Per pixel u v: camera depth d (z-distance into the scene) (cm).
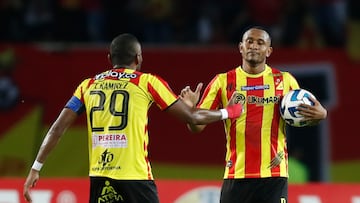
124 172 2264
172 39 4631
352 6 4675
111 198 2286
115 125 2281
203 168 3947
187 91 2405
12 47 3966
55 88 3953
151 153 3947
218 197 3194
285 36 4594
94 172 2295
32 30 4569
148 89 2314
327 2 4647
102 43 4459
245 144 2522
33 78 3953
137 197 2272
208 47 4222
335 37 4647
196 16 4678
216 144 3950
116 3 4616
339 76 4072
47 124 3931
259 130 2517
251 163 2516
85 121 3941
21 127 3928
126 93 2302
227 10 4684
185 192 3191
